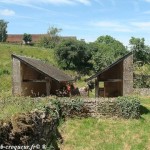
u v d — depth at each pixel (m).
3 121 14.30
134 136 26.58
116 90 41.66
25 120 16.38
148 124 28.91
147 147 25.09
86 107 29.31
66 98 29.22
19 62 37.31
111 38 118.88
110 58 75.06
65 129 26.67
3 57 76.69
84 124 28.02
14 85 37.78
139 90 42.22
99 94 42.81
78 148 24.39
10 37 139.12
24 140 15.66
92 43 84.56
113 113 29.55
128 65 39.12
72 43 76.94
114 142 25.58
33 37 137.25
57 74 38.94
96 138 26.02
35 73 38.81
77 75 70.44
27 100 24.06
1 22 136.00
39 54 85.56
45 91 39.66
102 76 40.91
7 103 21.59
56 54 77.94
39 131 18.72
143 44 72.00
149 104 35.22
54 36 111.94
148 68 67.06
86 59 77.81
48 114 22.81
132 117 29.61
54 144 22.91
